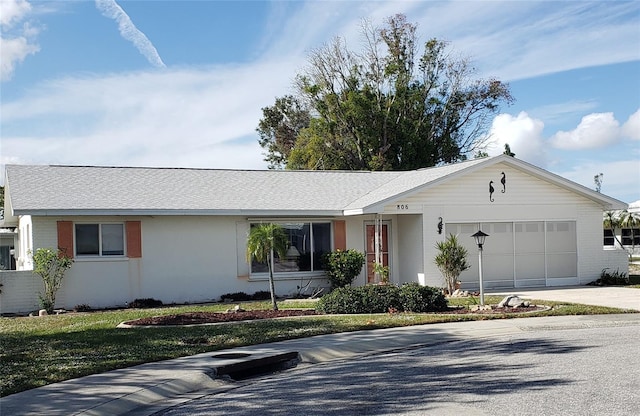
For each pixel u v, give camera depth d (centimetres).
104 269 2014
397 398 800
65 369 998
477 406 741
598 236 2458
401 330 1377
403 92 4575
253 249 1730
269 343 1234
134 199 2094
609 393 779
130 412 812
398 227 2408
